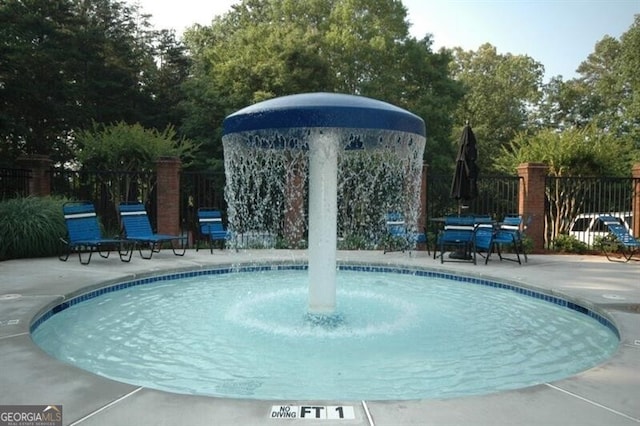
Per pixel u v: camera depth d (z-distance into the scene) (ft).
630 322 15.71
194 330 16.21
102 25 84.23
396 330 16.26
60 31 70.08
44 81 66.90
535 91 125.08
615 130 85.76
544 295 21.75
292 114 14.75
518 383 12.00
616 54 127.85
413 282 26.30
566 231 45.21
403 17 77.00
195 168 59.88
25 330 13.91
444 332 16.33
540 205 38.01
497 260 31.65
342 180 41.98
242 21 98.27
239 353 13.87
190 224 50.44
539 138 50.34
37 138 66.03
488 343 15.26
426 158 68.59
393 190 41.34
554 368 13.14
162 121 77.77
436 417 8.39
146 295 22.15
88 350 14.25
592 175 45.78
